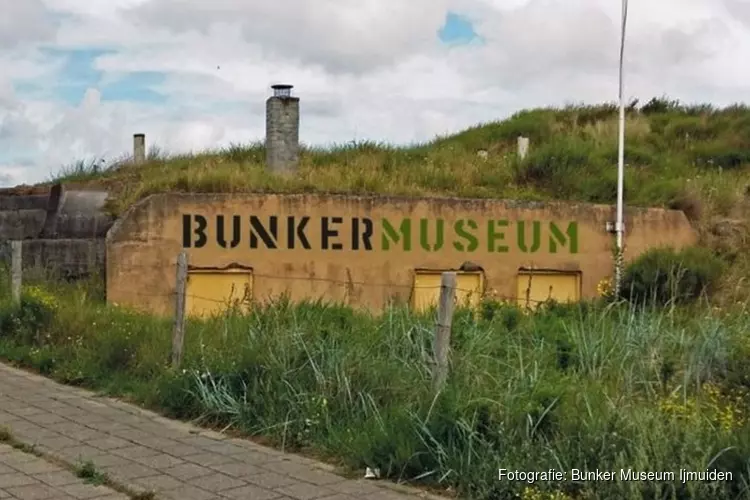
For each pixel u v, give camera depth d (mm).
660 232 18547
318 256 16578
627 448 6199
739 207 20047
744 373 8609
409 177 19250
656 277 15922
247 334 9633
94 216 17656
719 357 8938
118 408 9016
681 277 15750
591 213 18109
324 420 7688
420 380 7715
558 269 17875
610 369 8633
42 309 12266
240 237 16141
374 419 7402
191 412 8594
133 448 7512
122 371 10125
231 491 6367
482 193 18625
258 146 23016
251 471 6887
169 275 15727
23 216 19484
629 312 11508
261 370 8578
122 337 10695
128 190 17781
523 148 22672
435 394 7207
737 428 6586
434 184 19047
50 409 8945
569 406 6930
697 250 17547
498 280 17531
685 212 19344
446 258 17234
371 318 10938
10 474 6758
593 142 26047
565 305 14898
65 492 6320
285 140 18734
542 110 32844
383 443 6930
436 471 6590
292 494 6312
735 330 10188
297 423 7727
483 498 6195
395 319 9672
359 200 16812
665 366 8734
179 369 9258
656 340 9336
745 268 17953
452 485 6449
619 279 17062
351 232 16750
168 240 15734
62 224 17906
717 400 7660
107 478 6609
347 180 17828
